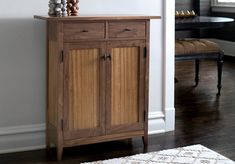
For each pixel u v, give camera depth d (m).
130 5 3.55
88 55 3.07
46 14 3.28
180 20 5.59
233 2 7.73
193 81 5.98
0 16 3.14
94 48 3.08
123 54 3.19
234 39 7.86
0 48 3.17
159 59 3.71
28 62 3.26
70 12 3.20
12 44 3.20
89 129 3.15
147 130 3.37
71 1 3.18
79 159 3.12
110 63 3.15
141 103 3.31
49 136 3.27
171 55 3.74
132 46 3.20
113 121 3.23
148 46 3.26
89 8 3.42
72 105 3.07
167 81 3.75
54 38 3.04
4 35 3.17
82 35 3.02
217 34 8.23
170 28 3.70
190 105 4.75
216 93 5.32
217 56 5.26
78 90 3.07
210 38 8.32
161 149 3.33
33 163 3.04
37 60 3.29
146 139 3.38
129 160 3.07
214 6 8.12
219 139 3.58
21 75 3.25
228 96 5.17
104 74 3.14
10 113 3.25
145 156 3.15
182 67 7.04
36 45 3.27
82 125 3.13
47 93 3.25
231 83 5.86
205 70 6.75
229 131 3.80
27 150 3.30
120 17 3.09
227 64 7.23
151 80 3.69
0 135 3.22
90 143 3.17
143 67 3.27
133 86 3.26
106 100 3.18
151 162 3.04
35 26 3.25
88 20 3.00
